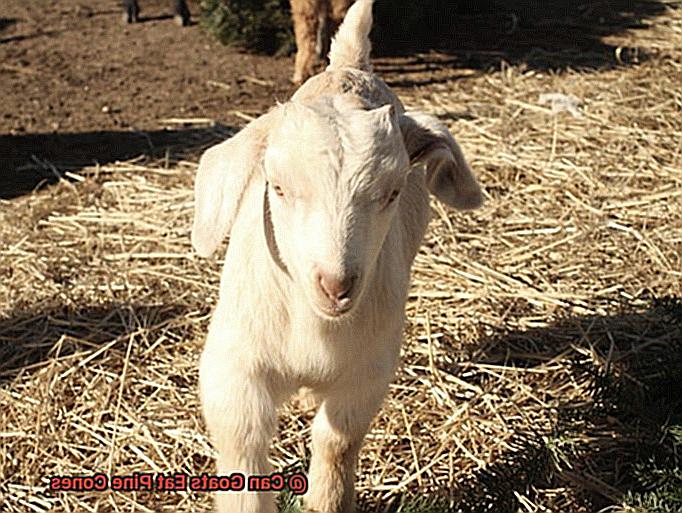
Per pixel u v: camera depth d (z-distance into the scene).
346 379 1.30
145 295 1.81
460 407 1.56
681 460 1.41
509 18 3.51
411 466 1.48
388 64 3.06
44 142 2.48
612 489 1.43
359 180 1.12
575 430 1.48
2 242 1.97
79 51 3.14
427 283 1.83
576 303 1.78
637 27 3.42
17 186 2.25
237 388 1.26
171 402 1.58
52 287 1.83
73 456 1.50
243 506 1.27
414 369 1.63
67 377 1.62
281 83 2.95
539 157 2.31
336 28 2.83
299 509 1.37
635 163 2.29
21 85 2.85
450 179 1.25
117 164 2.33
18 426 1.54
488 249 1.94
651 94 2.72
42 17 3.46
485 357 1.67
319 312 1.12
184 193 2.17
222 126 2.59
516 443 1.50
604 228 2.00
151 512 1.42
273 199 1.17
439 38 3.30
